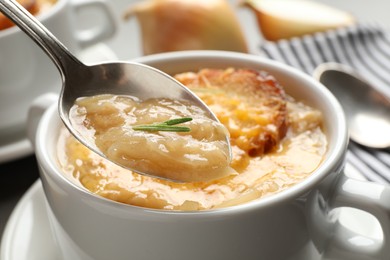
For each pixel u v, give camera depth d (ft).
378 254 1.07
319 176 1.02
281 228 1.01
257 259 1.02
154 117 1.09
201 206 1.03
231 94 1.20
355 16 2.21
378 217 1.04
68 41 1.62
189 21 1.76
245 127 1.13
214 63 1.28
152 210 0.99
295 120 1.18
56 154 1.13
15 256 1.18
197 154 1.05
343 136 1.09
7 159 1.50
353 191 1.05
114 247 1.03
